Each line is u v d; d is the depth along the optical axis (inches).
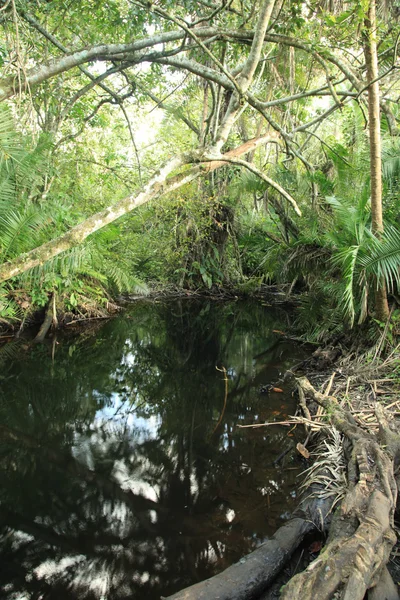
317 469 124.1
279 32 193.5
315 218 310.2
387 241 188.5
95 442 159.6
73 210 301.9
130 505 119.0
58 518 113.2
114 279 365.1
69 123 358.6
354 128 303.3
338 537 83.8
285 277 353.1
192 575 92.7
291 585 70.7
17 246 228.1
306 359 243.0
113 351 289.6
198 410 188.1
